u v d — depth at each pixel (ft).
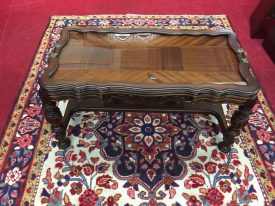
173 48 4.32
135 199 4.17
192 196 4.21
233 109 5.37
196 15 7.70
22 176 4.39
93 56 4.15
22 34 7.07
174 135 5.00
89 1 8.19
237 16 7.73
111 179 4.40
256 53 6.67
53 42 6.79
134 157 4.68
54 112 4.11
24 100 5.53
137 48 4.31
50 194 4.20
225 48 4.35
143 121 5.22
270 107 5.49
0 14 7.67
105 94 3.78
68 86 3.65
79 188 4.28
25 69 6.18
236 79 3.82
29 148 4.76
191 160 4.65
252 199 4.19
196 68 3.99
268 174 4.49
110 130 5.07
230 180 4.40
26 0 8.20
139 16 7.62
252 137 4.99
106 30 4.58
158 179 4.40
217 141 4.91
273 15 6.46
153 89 3.64
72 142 4.87
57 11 7.82
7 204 4.09
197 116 5.29
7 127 5.08
